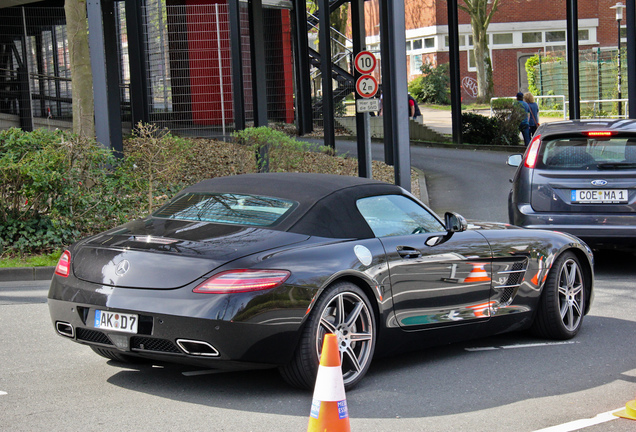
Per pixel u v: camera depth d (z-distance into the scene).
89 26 12.62
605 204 8.84
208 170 16.06
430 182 17.88
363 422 4.41
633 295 8.33
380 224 5.38
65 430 4.20
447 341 5.80
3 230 10.24
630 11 18.91
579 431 4.31
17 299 8.08
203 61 20.94
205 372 5.36
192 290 4.44
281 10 25.16
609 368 5.66
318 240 4.94
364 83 13.18
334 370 3.71
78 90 13.48
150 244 4.80
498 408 4.70
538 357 5.96
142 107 19.80
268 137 14.30
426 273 5.48
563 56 43.53
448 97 45.03
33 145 10.70
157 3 20.97
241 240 4.75
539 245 6.38
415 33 47.44
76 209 10.81
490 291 6.00
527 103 24.97
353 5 18.97
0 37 20.98
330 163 16.95
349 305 5.00
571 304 6.61
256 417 4.42
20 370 5.43
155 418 4.40
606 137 9.07
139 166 11.68
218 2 24.22
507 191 16.03
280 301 4.51
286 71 25.45
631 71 19.03
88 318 4.70
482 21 43.44
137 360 5.60
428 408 4.68
